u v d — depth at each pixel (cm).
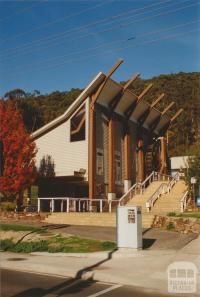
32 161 2991
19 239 2058
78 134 3475
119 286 1161
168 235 2023
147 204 2900
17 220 2730
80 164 3428
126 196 3347
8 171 2877
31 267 1438
